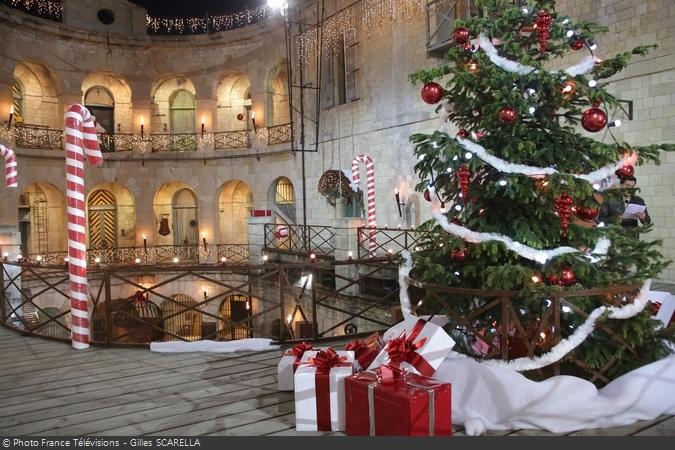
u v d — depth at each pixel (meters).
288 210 21.20
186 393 4.62
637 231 4.43
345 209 16.67
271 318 17.12
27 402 4.52
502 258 4.17
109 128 22.97
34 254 17.67
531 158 4.01
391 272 11.36
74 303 6.36
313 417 3.74
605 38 9.61
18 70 20.06
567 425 3.51
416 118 14.55
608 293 3.86
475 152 3.93
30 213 20.11
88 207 22.00
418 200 14.49
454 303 4.41
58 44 20.23
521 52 4.11
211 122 22.39
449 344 3.80
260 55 21.23
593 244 4.12
